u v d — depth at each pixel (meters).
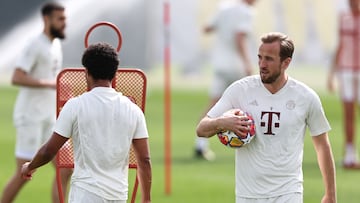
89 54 19.70
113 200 19.50
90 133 19.38
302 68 77.50
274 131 20.33
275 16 76.19
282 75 20.44
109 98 19.62
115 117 19.52
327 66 77.12
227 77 46.06
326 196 21.02
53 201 28.64
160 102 70.69
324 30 76.94
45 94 29.97
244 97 20.58
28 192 35.56
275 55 20.08
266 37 20.23
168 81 35.56
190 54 79.81
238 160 20.58
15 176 29.58
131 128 19.69
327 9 76.69
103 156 19.36
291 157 20.36
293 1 76.69
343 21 43.47
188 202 33.31
